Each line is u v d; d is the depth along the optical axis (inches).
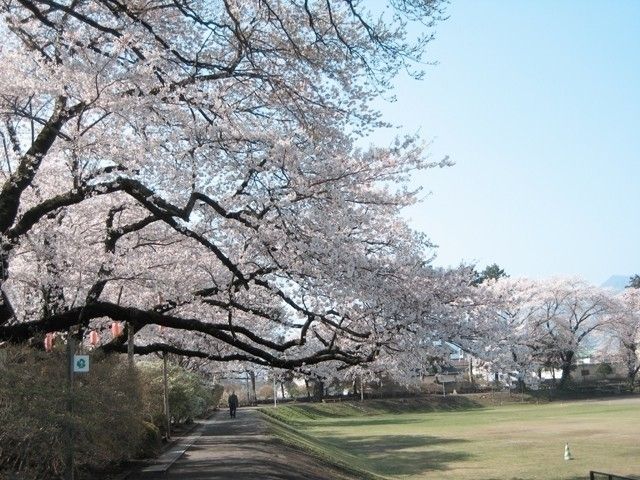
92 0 501.4
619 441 1392.7
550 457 1189.7
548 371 3592.5
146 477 559.2
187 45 580.1
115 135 536.7
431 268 617.0
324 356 655.1
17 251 587.8
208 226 620.4
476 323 644.7
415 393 3097.9
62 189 618.2
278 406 2613.2
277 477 588.1
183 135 537.0
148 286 695.1
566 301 2726.4
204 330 627.2
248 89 589.3
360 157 570.9
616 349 3193.9
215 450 786.2
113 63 487.8
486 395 3026.6
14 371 392.8
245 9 553.3
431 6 519.2
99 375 496.7
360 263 566.9
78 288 670.5
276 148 522.9
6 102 518.3
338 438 1670.8
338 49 552.7
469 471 1053.2
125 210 671.1
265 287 641.6
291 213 546.0
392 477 997.2
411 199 612.7
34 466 418.9
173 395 1159.0
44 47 542.0
